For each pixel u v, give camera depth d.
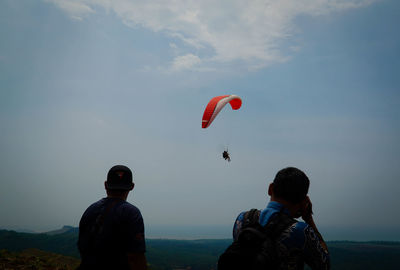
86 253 3.94
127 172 4.28
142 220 4.00
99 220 3.96
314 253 2.83
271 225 2.92
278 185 3.14
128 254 3.81
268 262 2.63
